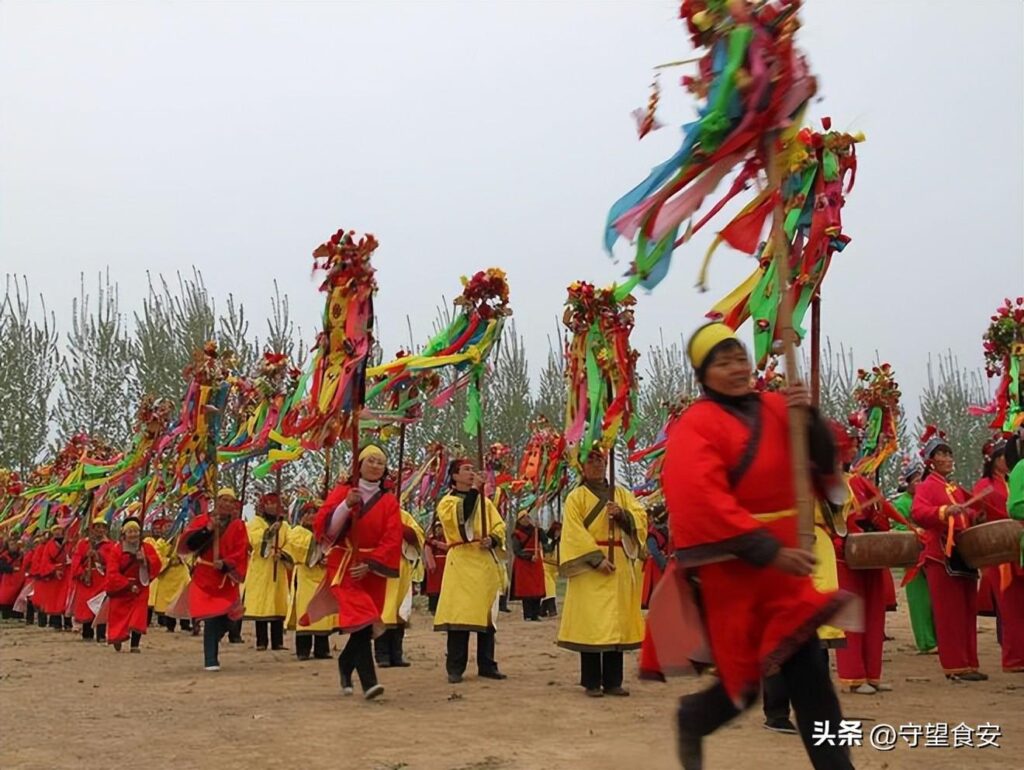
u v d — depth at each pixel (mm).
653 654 4203
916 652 11578
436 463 18609
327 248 8492
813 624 3682
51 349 32188
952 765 5711
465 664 9633
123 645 14742
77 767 6012
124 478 16547
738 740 6430
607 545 8391
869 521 8938
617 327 8766
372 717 7531
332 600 8445
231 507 11406
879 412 12672
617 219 4344
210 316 30578
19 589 22672
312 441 8664
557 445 18031
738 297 6234
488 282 10352
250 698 8695
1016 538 8352
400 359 10453
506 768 5766
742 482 3869
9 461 30078
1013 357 10383
